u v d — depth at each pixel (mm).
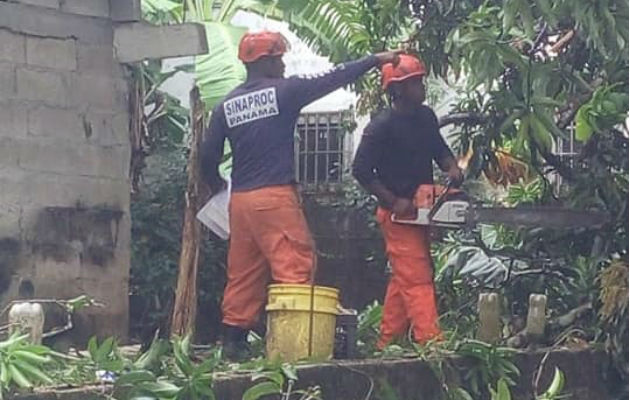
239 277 7777
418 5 9336
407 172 8312
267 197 7527
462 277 10070
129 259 10047
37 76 9383
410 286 8219
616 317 8477
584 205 9102
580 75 8352
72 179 9594
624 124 8555
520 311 9812
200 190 8328
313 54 14062
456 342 7922
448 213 8180
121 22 9891
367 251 13891
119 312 9883
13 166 9203
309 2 11531
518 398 8094
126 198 9984
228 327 7801
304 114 14898
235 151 7691
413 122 8305
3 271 9117
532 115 7805
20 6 9273
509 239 10031
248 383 6516
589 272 9227
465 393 7594
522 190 9898
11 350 5801
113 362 6227
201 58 11797
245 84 7746
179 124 13977
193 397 6230
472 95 9906
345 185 14359
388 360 7492
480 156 9297
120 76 9953
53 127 9477
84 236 9656
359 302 13891
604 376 8805
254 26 15578
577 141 9367
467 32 7719
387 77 8320
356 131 14562
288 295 7184
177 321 8312
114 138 9898
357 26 11359
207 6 13180
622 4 7148
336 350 7648
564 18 7559
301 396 6742
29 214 9297
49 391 5801
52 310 9391
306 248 7598
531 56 8070
